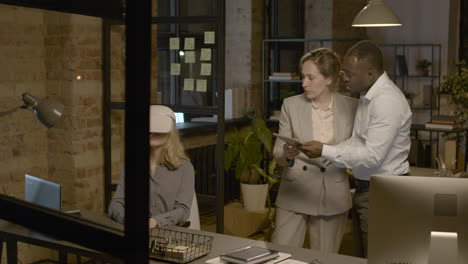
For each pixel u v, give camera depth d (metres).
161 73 5.27
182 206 3.23
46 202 2.21
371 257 2.15
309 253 2.70
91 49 3.90
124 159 1.50
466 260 2.03
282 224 3.66
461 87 6.83
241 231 5.83
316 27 8.35
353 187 6.19
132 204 1.49
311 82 3.52
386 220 2.10
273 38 7.94
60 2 1.92
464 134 7.82
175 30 5.23
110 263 1.62
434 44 8.28
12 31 3.14
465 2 8.45
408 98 8.44
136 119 1.46
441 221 2.04
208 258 2.60
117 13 1.74
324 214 3.54
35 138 3.21
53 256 2.25
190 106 5.05
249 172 6.05
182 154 3.33
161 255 2.58
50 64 3.58
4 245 2.20
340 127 3.54
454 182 2.04
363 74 3.24
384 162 3.30
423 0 8.42
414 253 2.08
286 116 3.68
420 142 7.67
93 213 1.76
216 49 4.77
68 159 3.56
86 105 3.86
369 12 5.79
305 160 3.58
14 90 3.05
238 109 7.30
